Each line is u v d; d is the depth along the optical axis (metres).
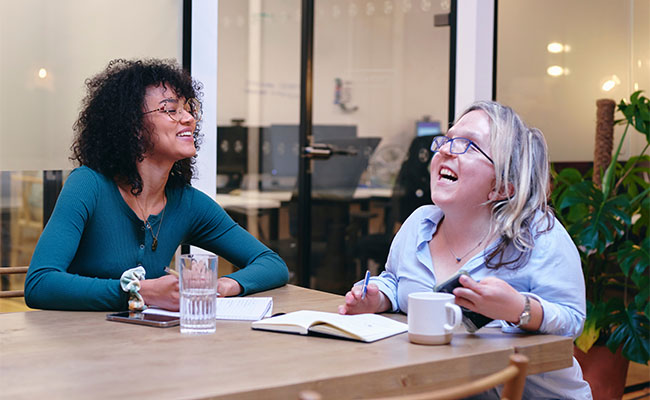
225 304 1.60
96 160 1.79
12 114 2.35
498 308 1.32
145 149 1.78
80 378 1.04
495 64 3.36
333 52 4.77
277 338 1.31
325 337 1.32
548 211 1.53
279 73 5.43
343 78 4.73
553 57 3.58
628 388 3.45
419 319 1.27
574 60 3.63
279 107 5.45
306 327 1.33
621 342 3.06
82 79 2.45
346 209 4.49
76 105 2.44
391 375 1.11
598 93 3.67
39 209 2.93
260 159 4.84
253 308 1.56
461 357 1.19
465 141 1.51
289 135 4.80
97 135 1.78
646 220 3.24
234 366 1.11
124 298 1.56
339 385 1.06
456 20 3.42
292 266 4.54
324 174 4.51
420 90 4.38
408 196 4.39
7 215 2.97
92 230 1.76
